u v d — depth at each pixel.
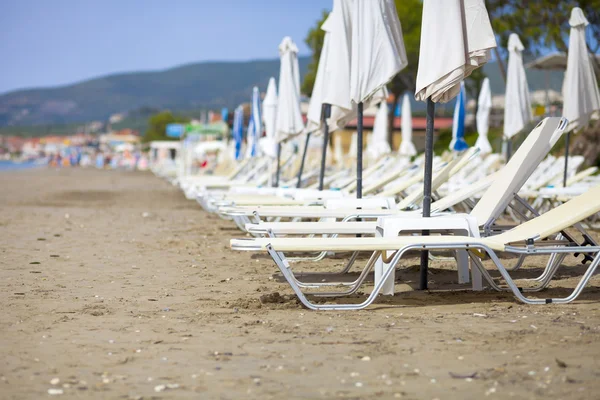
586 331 4.37
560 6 23.97
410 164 13.86
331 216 7.69
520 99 15.07
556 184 13.70
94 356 3.92
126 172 60.19
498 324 4.63
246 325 4.70
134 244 9.59
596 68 23.34
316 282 6.56
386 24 7.36
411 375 3.50
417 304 5.45
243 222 10.26
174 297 5.80
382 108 21.03
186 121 138.62
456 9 5.57
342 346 4.09
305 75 45.62
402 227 5.60
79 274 7.02
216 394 3.25
